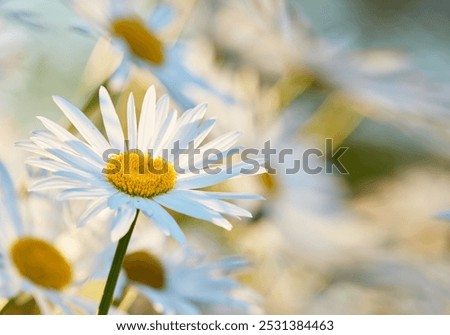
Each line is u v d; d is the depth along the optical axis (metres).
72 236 0.40
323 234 0.49
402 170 0.56
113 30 0.47
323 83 0.53
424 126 0.54
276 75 0.53
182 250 0.43
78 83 0.50
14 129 0.45
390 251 0.51
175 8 0.51
